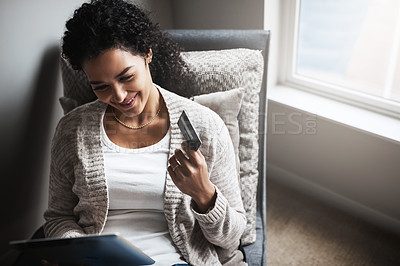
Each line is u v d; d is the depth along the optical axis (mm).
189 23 1830
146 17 1008
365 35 1699
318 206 1835
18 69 1286
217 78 1218
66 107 1249
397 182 1550
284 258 1596
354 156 1630
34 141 1424
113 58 863
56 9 1326
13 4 1207
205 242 1044
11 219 1456
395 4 1594
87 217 1042
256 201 1315
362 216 1741
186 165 876
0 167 1353
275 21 1664
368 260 1569
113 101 935
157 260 971
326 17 1716
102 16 882
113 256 831
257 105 1269
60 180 1058
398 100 1577
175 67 1180
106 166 998
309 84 1764
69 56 939
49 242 751
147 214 1019
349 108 1646
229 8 1668
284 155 1889
